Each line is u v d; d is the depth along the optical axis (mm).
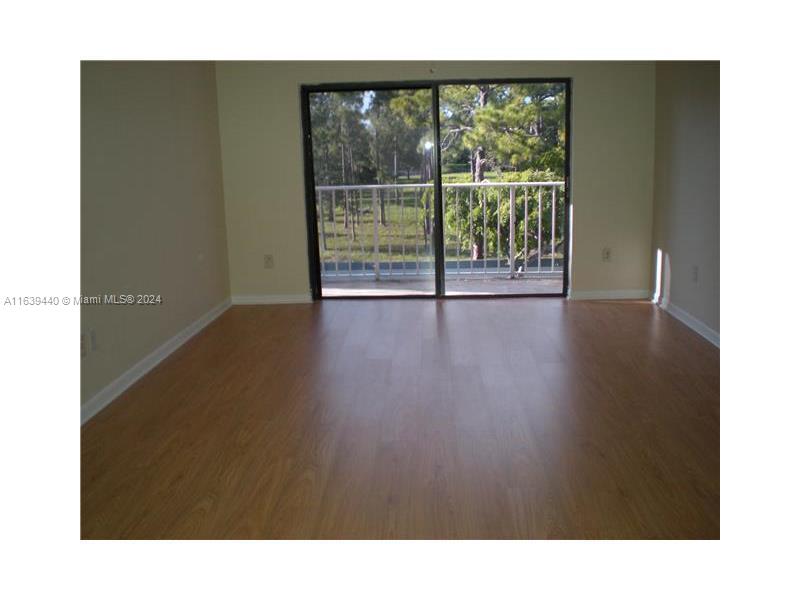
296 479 2506
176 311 4297
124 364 3547
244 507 2316
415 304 5363
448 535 2125
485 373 3646
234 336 4520
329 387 3486
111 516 2264
